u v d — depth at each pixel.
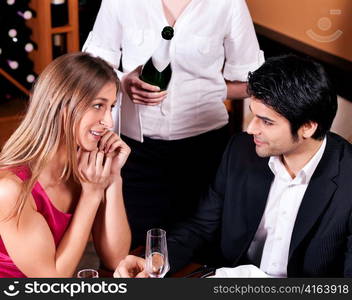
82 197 2.28
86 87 2.14
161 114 2.89
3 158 2.17
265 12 4.24
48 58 4.66
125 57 2.94
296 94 2.10
